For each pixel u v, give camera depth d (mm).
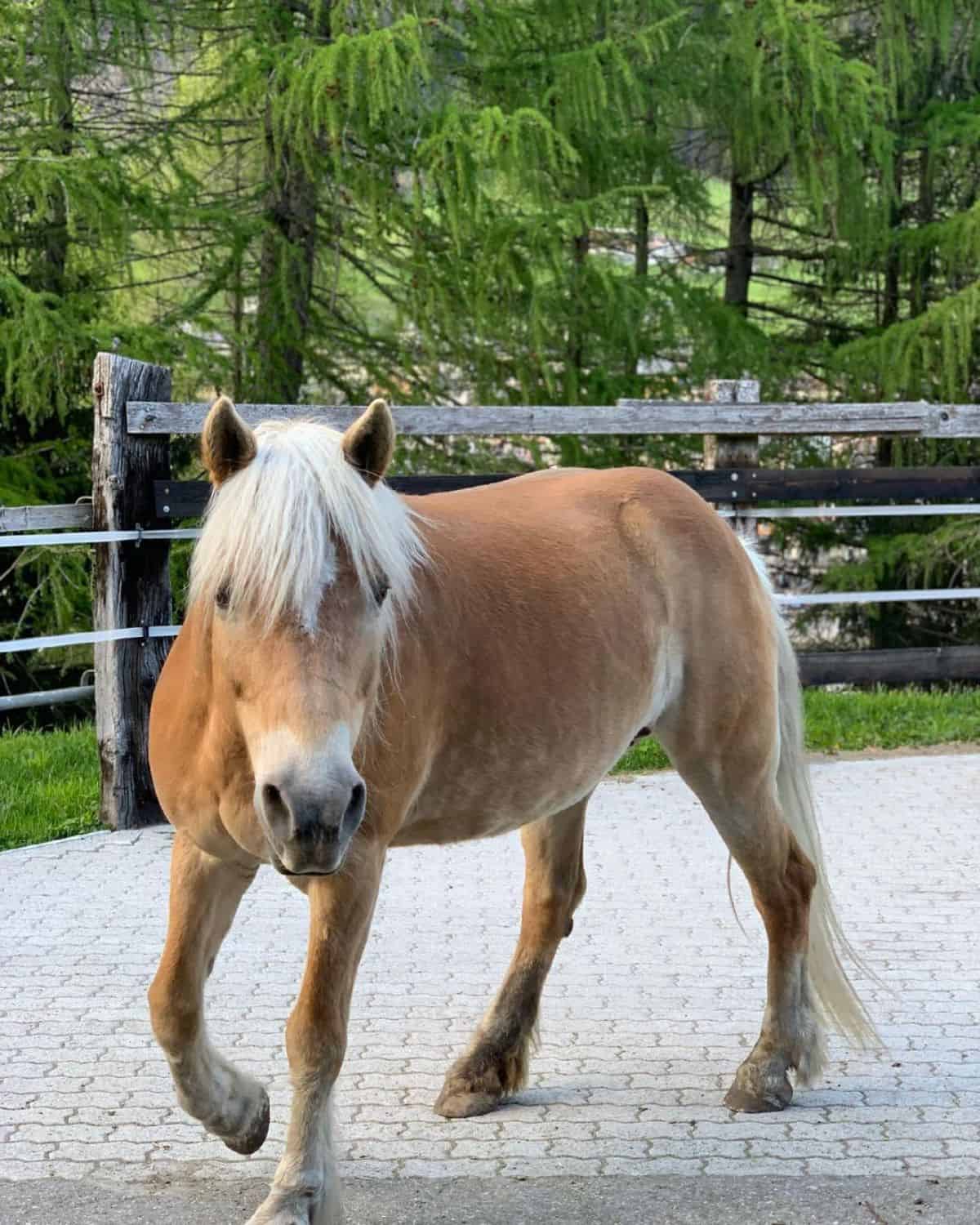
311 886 2928
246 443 2658
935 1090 3738
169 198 10250
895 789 7055
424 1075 3793
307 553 2510
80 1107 3555
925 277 12203
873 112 11188
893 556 11289
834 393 12273
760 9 10516
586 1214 3033
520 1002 3717
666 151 11477
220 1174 3223
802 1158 3326
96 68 10523
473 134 9391
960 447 12164
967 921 5133
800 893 3846
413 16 9359
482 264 10102
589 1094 3701
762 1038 3736
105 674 6281
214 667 2721
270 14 10344
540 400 11031
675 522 3883
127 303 11641
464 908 5289
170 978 2957
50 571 9500
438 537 3324
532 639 3320
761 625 3926
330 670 2496
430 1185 3168
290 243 10695
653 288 11070
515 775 3305
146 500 6328
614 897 5434
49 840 6195
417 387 11477
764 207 13070
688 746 3814
